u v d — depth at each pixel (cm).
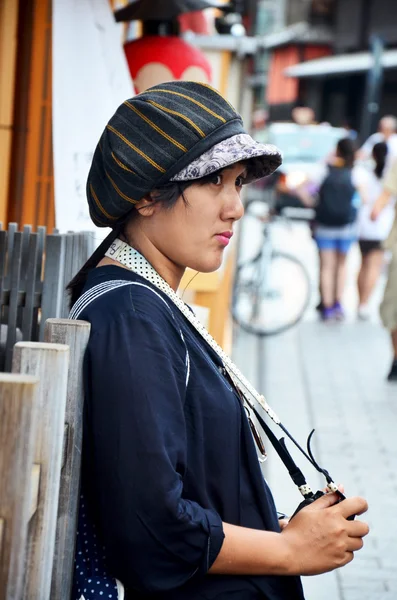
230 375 287
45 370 232
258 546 263
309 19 5788
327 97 5772
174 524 248
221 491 269
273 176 1898
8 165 764
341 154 1727
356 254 2702
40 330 435
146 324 256
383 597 616
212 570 261
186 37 1219
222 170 275
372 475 862
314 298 2073
